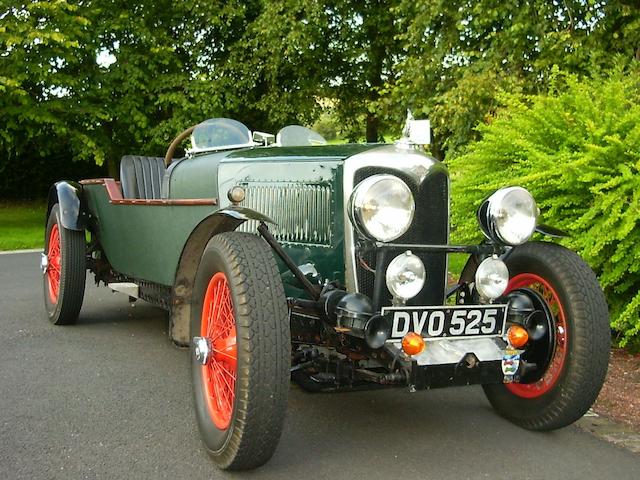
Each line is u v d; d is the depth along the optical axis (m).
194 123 13.69
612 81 5.00
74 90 13.29
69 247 5.08
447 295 3.36
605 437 3.18
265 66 13.52
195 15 13.83
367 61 13.78
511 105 5.52
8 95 12.24
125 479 2.71
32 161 18.69
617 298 4.52
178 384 3.92
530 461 2.90
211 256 2.84
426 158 3.22
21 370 4.15
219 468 2.80
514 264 3.33
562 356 3.04
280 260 3.42
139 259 4.37
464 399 3.71
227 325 2.85
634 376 4.06
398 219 2.76
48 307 5.43
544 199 4.58
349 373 2.98
